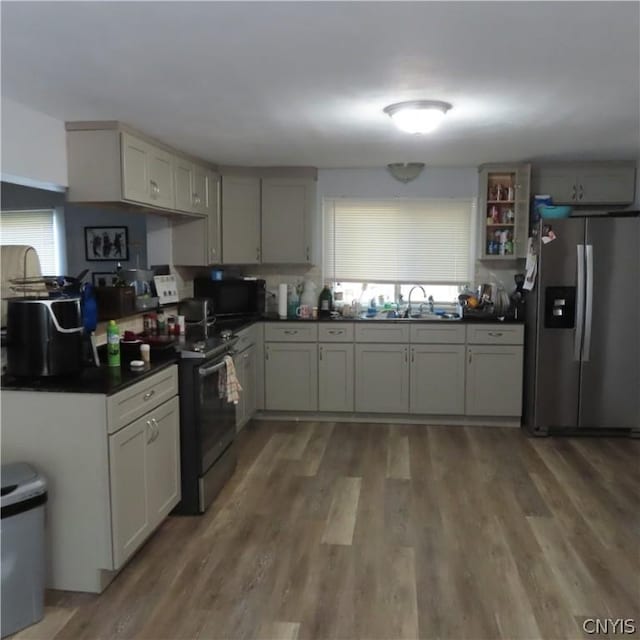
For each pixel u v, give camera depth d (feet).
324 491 11.69
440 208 17.10
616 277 14.52
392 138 12.64
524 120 11.05
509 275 17.02
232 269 17.88
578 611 7.77
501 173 16.26
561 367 14.84
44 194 18.01
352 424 16.37
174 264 15.72
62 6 5.95
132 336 10.64
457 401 16.03
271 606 7.90
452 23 6.44
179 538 9.82
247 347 15.57
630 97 9.46
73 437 8.06
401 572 8.70
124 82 8.48
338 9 6.06
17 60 7.52
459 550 9.34
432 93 9.18
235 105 9.77
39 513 7.57
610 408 14.85
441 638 7.23
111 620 7.64
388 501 11.19
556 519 10.41
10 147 9.33
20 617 7.47
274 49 7.20
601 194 15.87
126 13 6.13
